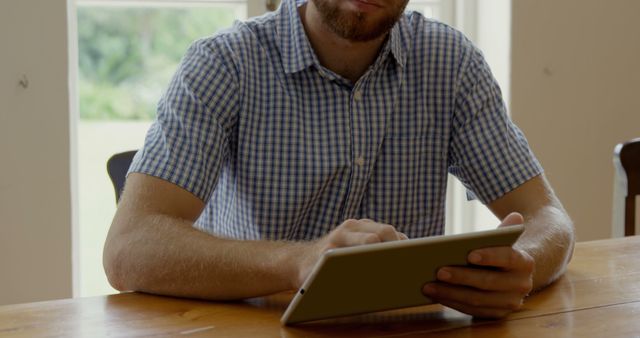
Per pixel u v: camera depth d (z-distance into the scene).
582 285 1.17
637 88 2.74
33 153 2.20
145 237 1.13
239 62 1.39
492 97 1.51
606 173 2.75
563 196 2.72
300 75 1.42
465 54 1.52
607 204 2.77
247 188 1.41
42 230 2.23
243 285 1.04
